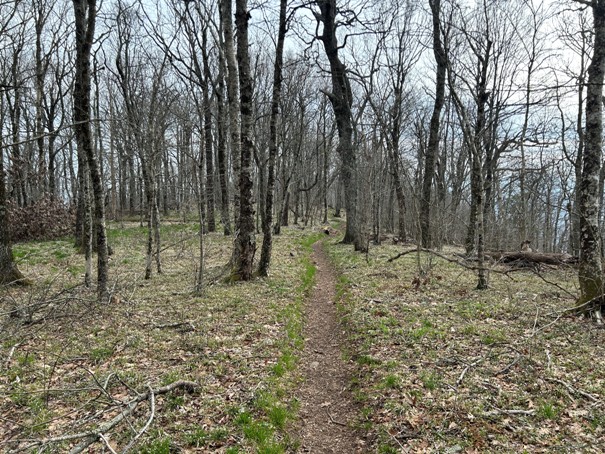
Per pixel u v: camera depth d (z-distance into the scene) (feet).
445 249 85.81
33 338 29.43
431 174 79.82
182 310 36.52
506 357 25.46
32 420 19.26
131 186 139.95
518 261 60.59
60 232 98.07
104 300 36.47
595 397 20.04
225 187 87.51
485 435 18.08
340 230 137.18
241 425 19.26
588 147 31.58
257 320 34.12
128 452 16.90
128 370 24.31
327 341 33.47
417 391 22.06
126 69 54.90
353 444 19.66
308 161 155.33
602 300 31.40
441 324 32.14
